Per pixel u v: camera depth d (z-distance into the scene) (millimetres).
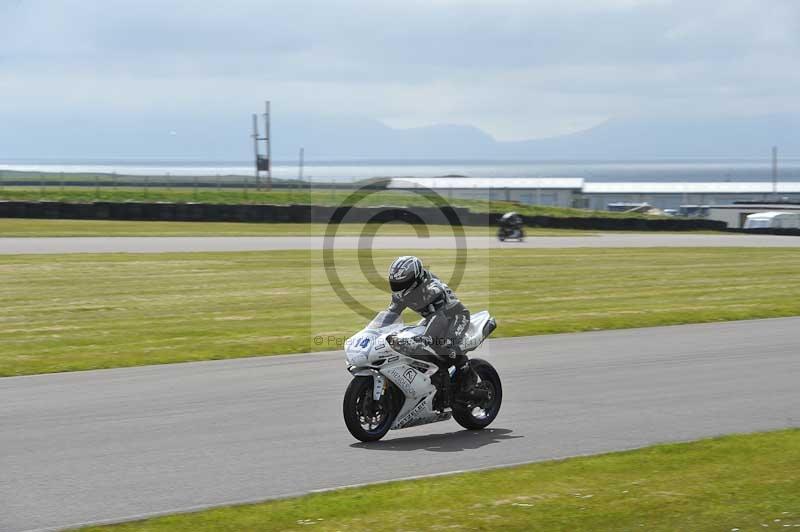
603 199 186375
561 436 19312
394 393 19125
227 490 15164
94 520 13523
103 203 104062
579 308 43531
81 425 20000
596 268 65500
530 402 22812
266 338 33969
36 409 21719
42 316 39719
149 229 94125
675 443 18250
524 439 19109
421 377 19078
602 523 13156
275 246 77688
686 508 13820
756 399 23125
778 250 86125
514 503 14078
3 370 27328
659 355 30156
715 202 197750
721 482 15289
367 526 13000
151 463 16844
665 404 22500
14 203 101938
